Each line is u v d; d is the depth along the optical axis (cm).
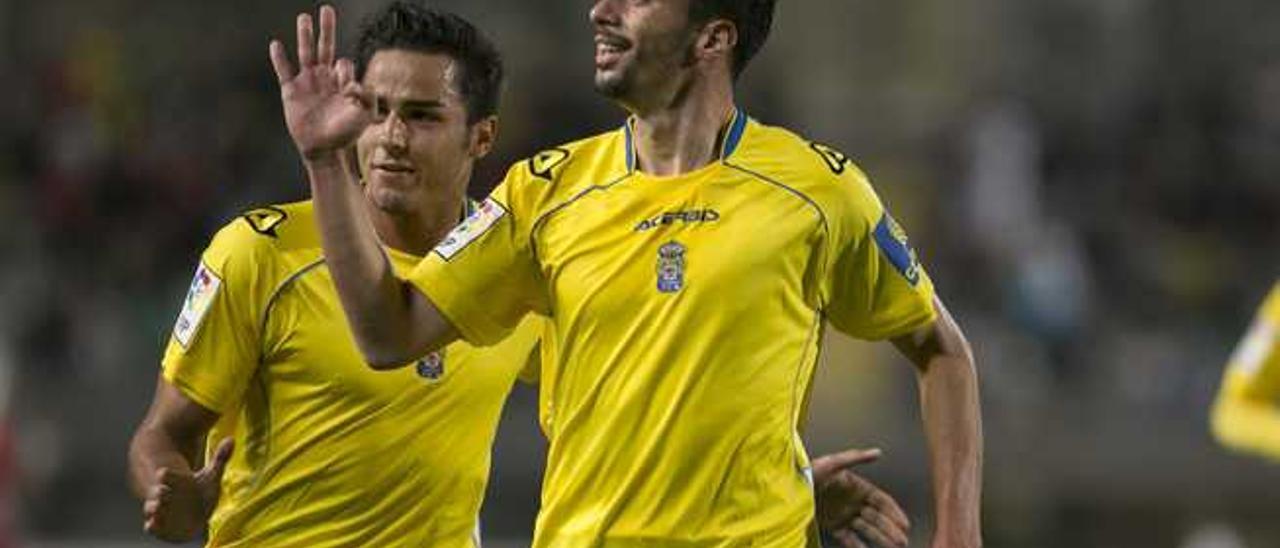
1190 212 7212
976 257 6588
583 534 1659
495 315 1711
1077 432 5434
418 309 1694
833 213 1662
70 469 5106
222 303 1888
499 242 1692
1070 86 8250
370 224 1661
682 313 1620
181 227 6247
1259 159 7475
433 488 1925
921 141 7794
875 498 1869
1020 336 6069
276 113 7025
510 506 4984
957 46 8175
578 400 1662
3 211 6406
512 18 7956
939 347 1800
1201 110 7638
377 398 1889
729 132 1666
